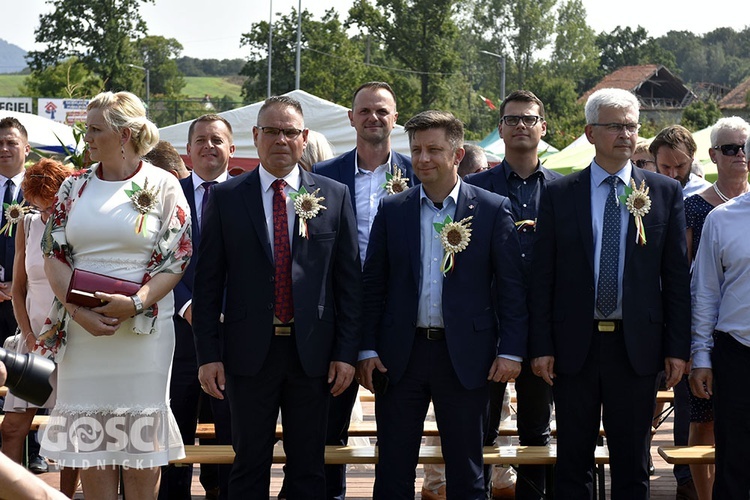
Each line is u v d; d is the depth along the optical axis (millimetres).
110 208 3979
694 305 4336
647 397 4156
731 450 4180
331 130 14039
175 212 4086
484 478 4566
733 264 4188
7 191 6570
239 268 4117
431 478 5430
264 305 4078
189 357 4926
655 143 6031
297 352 4098
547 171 5047
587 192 4215
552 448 4680
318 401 4152
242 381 4094
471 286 4180
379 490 4152
